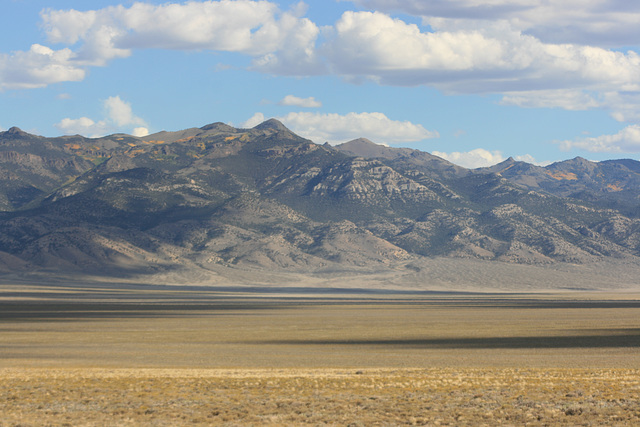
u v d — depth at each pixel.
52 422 43.81
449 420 44.09
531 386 55.00
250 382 57.50
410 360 82.81
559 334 124.19
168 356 87.38
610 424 42.91
